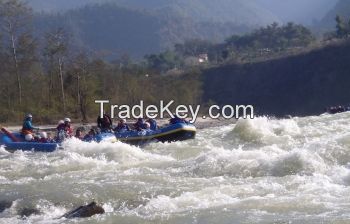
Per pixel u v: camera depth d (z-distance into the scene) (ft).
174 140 85.20
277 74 383.24
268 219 32.53
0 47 183.93
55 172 55.77
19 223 37.29
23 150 79.92
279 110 359.05
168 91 243.60
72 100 191.21
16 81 184.24
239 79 390.83
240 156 51.03
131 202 40.88
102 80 206.69
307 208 34.42
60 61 191.72
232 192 40.34
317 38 566.36
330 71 359.25
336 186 40.34
